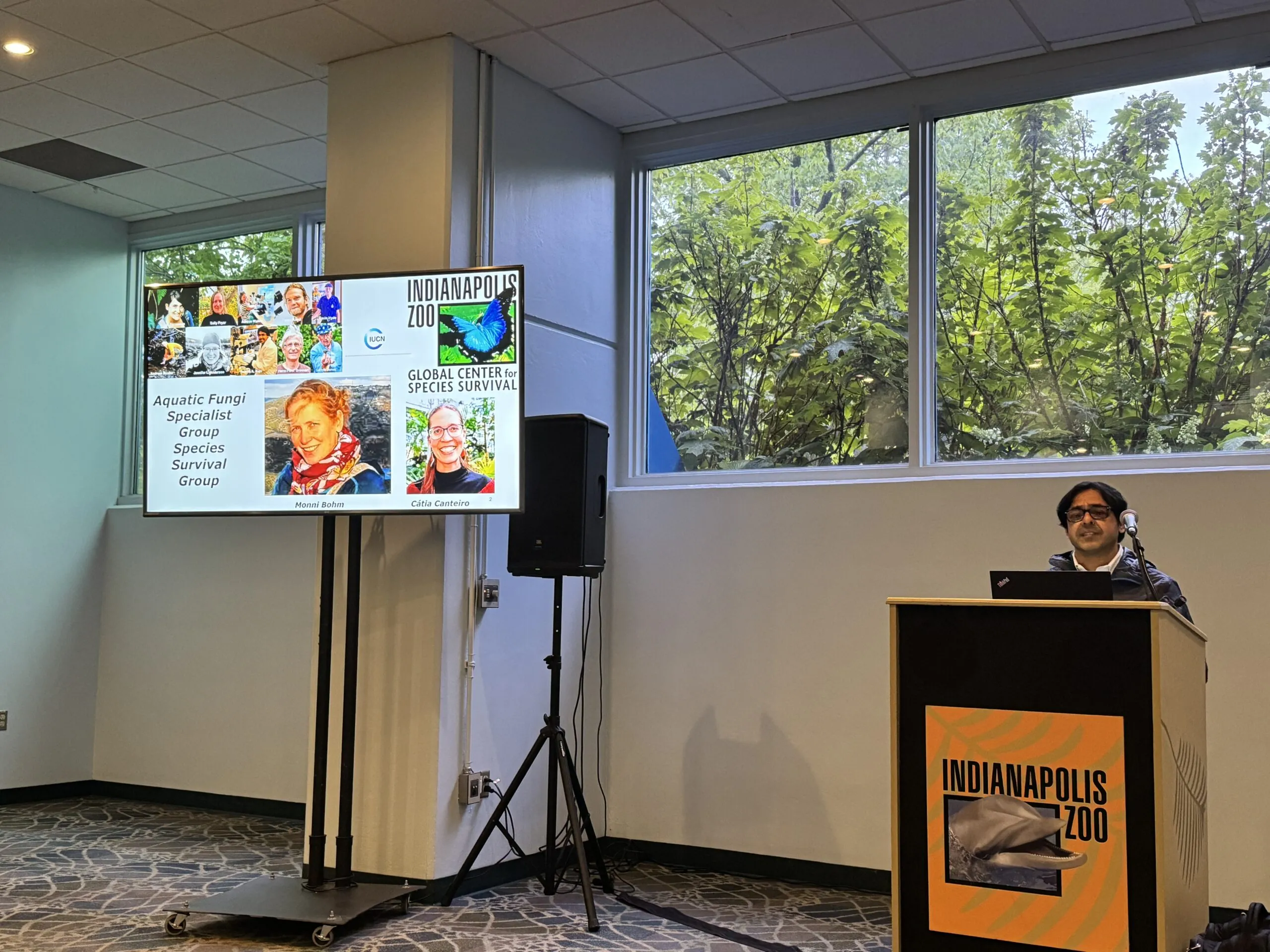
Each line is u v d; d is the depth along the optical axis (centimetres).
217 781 624
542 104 502
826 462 512
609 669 530
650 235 561
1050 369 474
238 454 418
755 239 538
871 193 514
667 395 550
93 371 678
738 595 506
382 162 467
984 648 259
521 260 484
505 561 473
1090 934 243
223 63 486
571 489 434
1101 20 442
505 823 467
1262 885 408
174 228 685
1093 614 249
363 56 475
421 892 431
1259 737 412
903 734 265
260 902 393
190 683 639
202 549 645
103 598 675
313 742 459
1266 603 415
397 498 406
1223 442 443
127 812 610
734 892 461
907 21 445
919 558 470
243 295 421
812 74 492
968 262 493
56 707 649
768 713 495
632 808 520
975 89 486
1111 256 468
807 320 523
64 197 655
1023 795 253
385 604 452
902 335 501
